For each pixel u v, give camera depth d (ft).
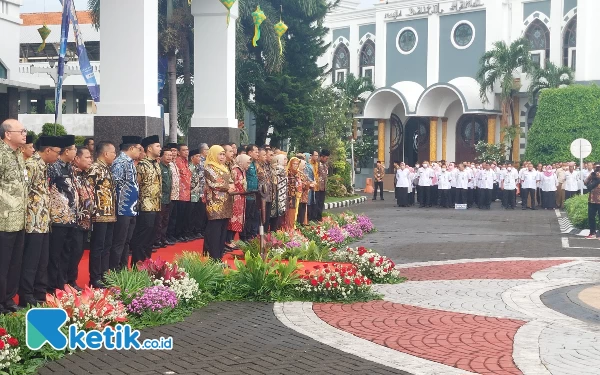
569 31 126.72
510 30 132.57
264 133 105.70
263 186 50.88
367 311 32.42
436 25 139.13
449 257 51.13
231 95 66.28
